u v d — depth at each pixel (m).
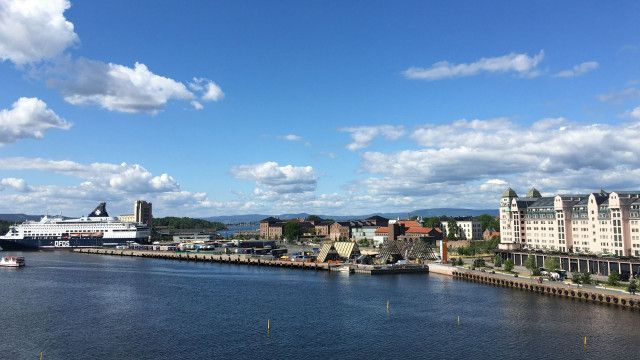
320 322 126.31
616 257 194.62
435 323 124.25
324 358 96.56
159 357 97.06
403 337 111.25
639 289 150.62
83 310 141.00
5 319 128.38
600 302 147.62
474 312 137.25
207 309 143.75
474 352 99.69
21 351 100.31
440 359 95.62
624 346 101.88
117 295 168.25
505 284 188.75
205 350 101.62
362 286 193.00
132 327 120.62
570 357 95.69
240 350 101.69
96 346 104.06
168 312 139.12
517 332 114.06
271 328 120.12
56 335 112.62
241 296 167.88
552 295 164.38
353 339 109.75
